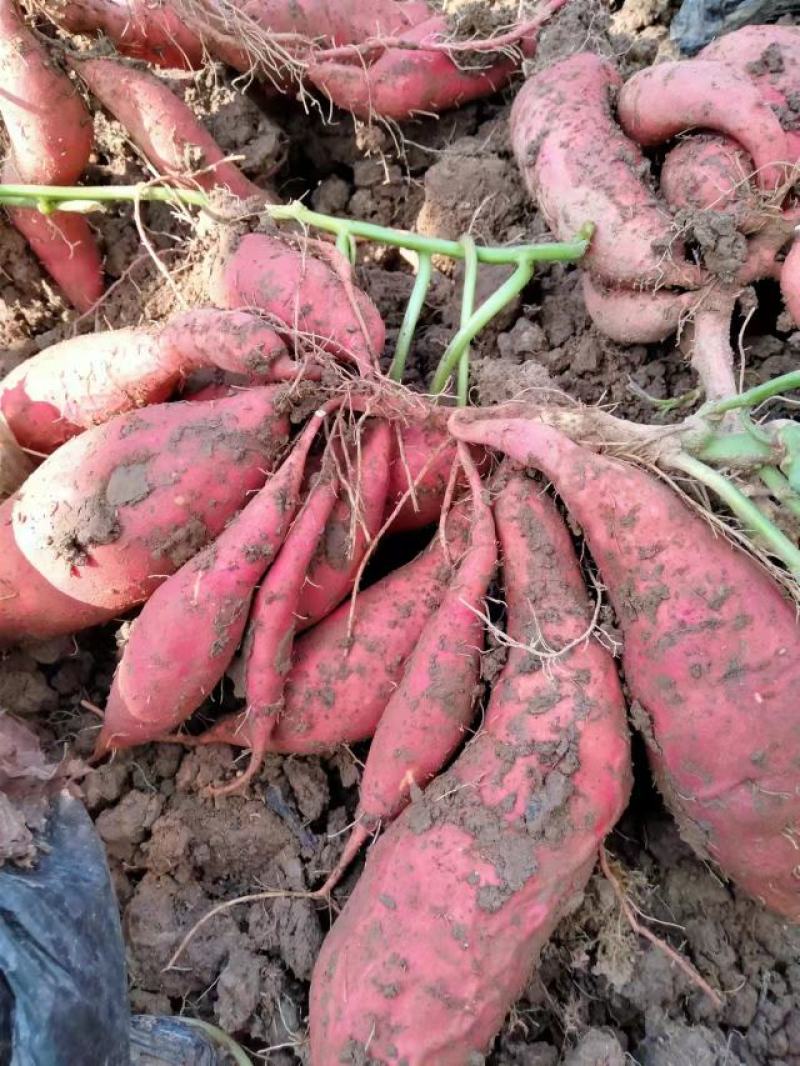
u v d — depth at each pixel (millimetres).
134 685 371
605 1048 343
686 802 346
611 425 372
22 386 430
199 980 389
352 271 437
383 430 396
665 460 362
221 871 407
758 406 425
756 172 420
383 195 577
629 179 439
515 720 340
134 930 389
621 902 357
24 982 306
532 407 383
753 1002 373
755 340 475
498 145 549
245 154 549
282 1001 378
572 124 457
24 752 398
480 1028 311
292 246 441
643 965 369
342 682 379
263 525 367
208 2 488
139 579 388
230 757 409
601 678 346
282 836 404
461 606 364
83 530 375
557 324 494
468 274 443
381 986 311
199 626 361
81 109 473
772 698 325
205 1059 359
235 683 386
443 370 435
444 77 537
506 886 313
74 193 469
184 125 486
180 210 506
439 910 313
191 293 483
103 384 417
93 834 378
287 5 525
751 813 328
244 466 381
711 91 423
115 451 382
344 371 396
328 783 419
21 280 521
